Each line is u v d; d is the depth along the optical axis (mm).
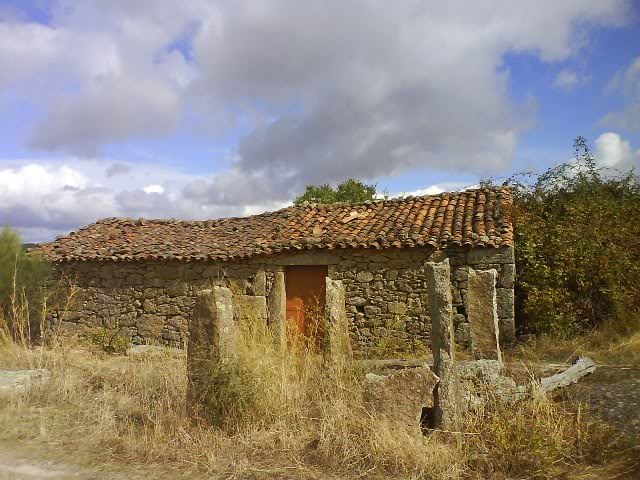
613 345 10156
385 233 12094
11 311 11242
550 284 12258
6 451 5734
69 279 14742
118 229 16625
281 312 12391
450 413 5750
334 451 5496
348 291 12023
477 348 7621
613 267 12039
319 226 13422
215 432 6035
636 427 5699
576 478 4922
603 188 14578
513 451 5289
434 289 6078
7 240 12594
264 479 5070
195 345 6609
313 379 6988
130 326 13945
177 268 13602
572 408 6281
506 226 11578
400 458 5250
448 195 13938
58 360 9164
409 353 11258
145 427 6281
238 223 15648
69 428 6445
